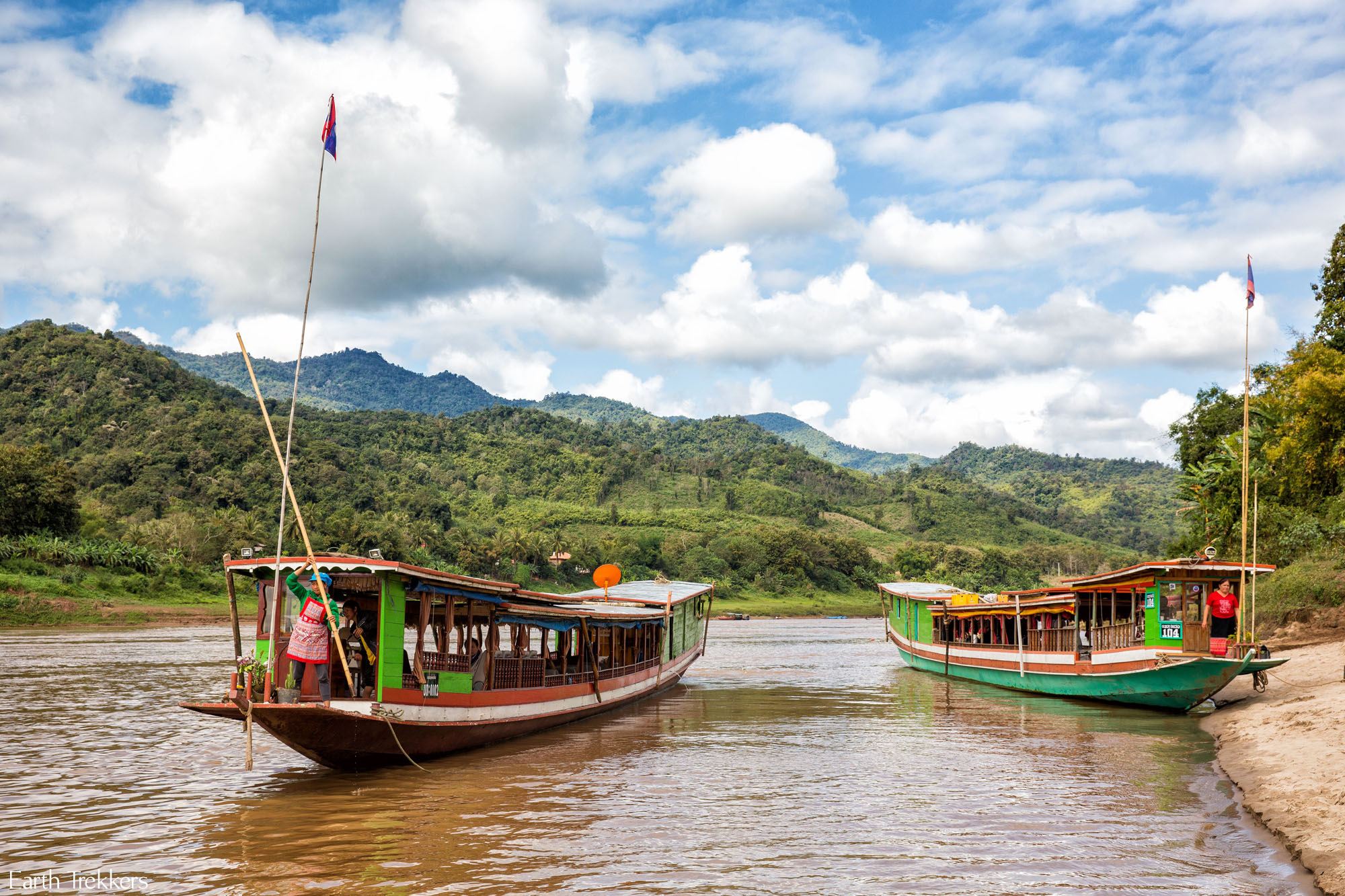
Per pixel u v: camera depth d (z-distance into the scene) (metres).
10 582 69.75
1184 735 22.48
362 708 15.91
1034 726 24.22
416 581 17.30
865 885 11.02
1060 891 10.76
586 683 24.56
